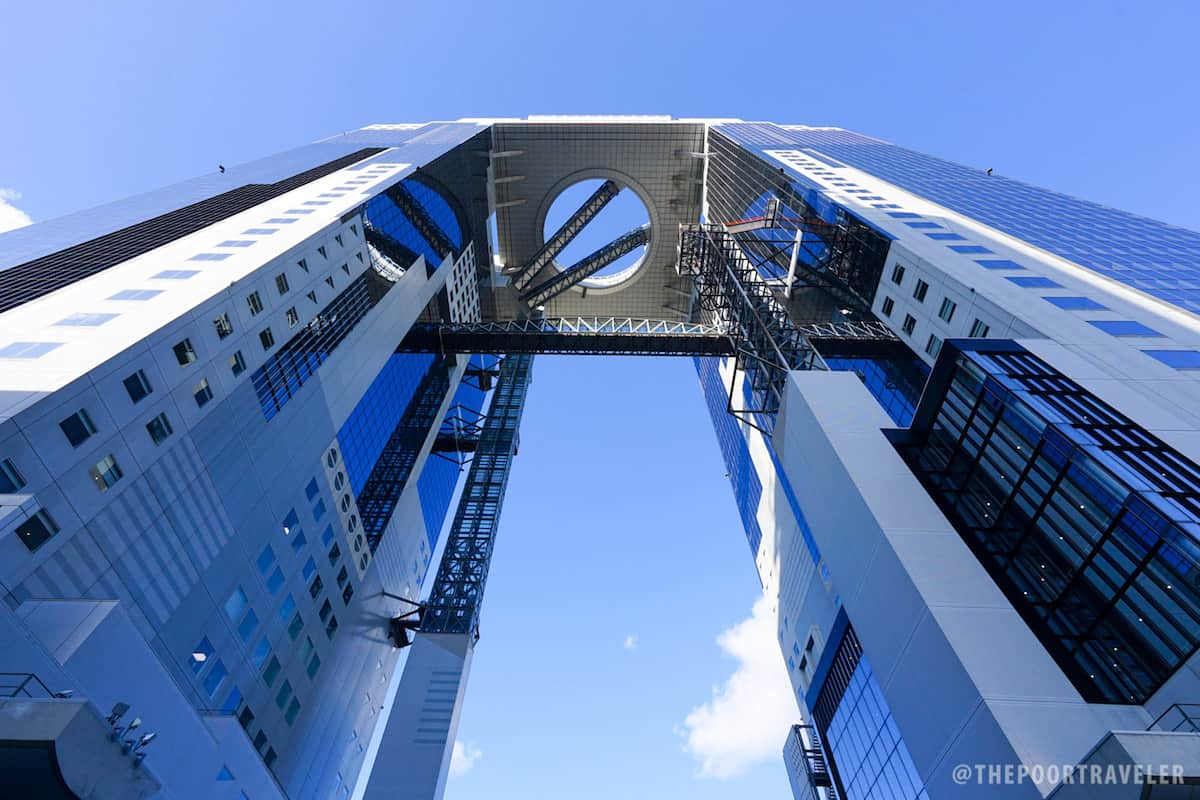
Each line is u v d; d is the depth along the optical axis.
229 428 39.16
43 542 26.12
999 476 31.95
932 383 37.47
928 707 24.41
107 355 30.48
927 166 88.81
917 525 29.62
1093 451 26.12
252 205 61.81
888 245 56.25
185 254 45.34
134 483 31.31
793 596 65.06
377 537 68.88
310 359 49.50
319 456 51.84
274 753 45.09
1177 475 24.53
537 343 76.81
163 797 13.95
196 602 35.91
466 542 77.81
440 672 57.66
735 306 70.25
